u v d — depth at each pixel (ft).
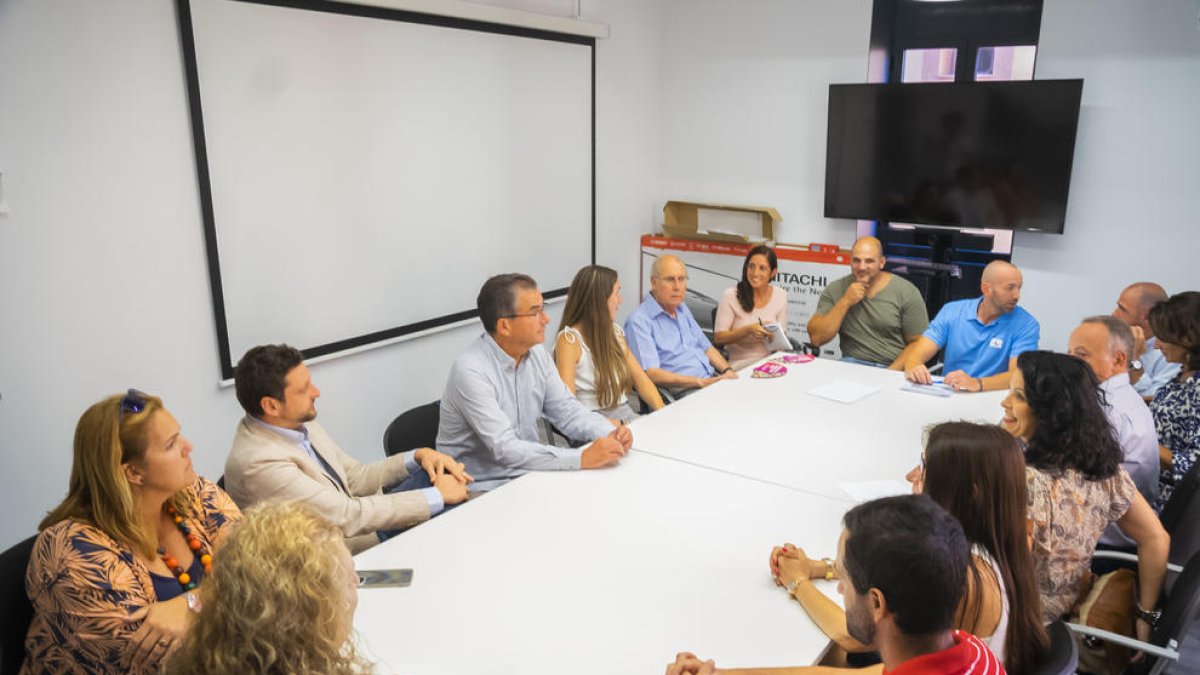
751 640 5.07
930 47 14.99
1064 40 13.87
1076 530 5.87
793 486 7.41
